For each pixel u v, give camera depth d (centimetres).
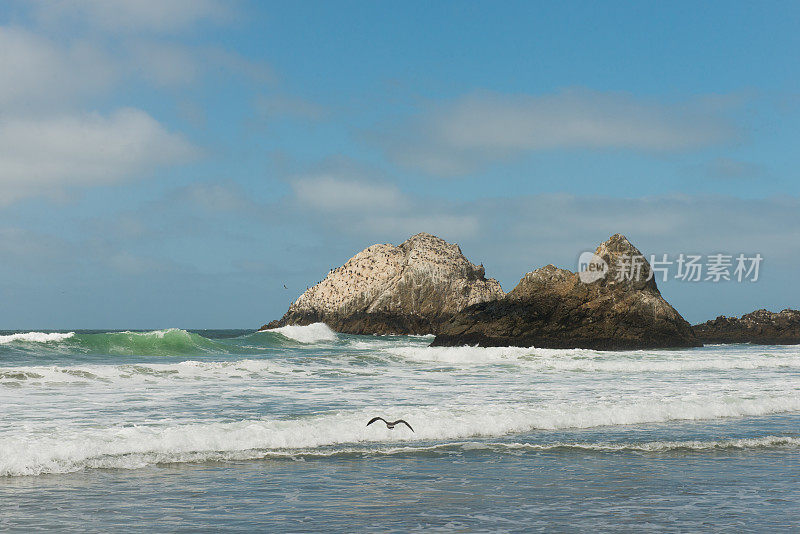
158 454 1470
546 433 1808
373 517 1072
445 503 1153
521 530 1015
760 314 8156
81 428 1672
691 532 1013
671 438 1762
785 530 1026
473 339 6075
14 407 2016
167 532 991
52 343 4369
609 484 1292
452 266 12912
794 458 1539
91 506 1110
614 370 3797
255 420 1817
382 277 12775
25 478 1280
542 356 4488
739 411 2198
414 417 1864
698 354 5103
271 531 999
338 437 1661
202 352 4838
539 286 6362
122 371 2850
